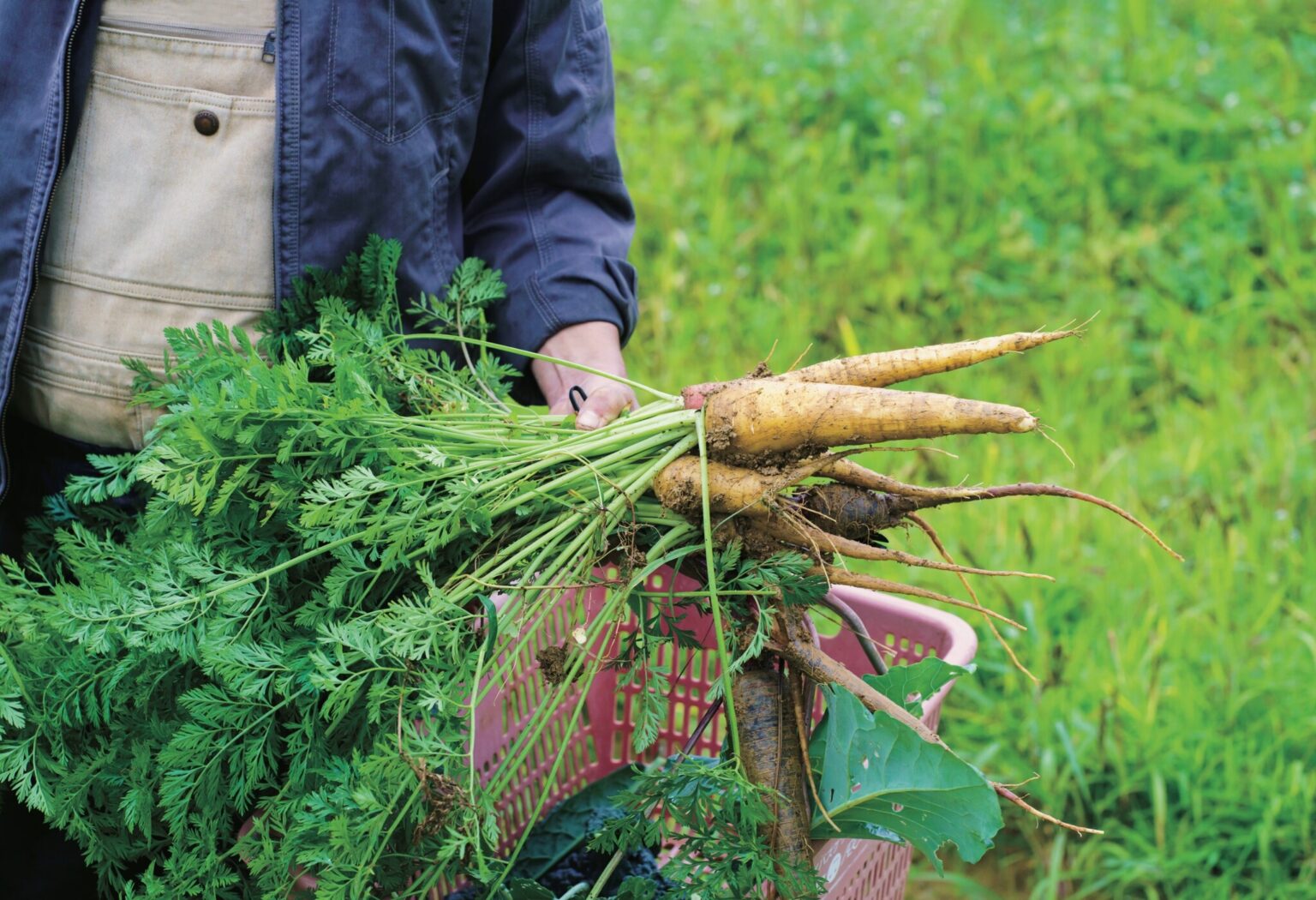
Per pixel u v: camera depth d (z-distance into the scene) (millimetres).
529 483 1622
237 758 1492
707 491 1515
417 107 1707
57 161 1646
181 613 1500
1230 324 3975
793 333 3912
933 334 4012
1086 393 3713
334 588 1497
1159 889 2635
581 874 1898
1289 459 3285
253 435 1512
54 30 1629
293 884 1438
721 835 1429
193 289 1685
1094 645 2926
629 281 2012
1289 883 2525
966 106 4801
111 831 1648
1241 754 2717
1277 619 3004
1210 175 4562
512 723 2057
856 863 1714
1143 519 3221
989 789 1333
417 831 1403
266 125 1647
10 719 1515
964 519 3195
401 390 1733
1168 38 5199
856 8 5477
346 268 1702
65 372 1729
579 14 1925
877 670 1622
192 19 1625
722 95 5090
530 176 1951
